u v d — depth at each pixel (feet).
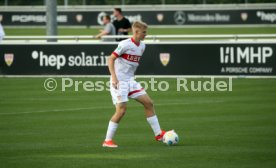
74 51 184.03
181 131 102.99
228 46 177.78
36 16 384.68
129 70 90.02
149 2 387.75
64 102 138.82
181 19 371.56
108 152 86.07
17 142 93.86
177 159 81.10
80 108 129.80
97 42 182.39
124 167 76.64
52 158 82.07
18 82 176.24
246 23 365.20
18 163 79.05
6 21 387.34
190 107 129.90
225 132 101.45
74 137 98.02
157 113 122.52
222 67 178.29
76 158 82.02
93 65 183.21
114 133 92.79
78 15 379.96
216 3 379.96
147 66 180.45
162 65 180.04
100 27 378.32
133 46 89.10
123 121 113.70
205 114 120.57
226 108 127.85
